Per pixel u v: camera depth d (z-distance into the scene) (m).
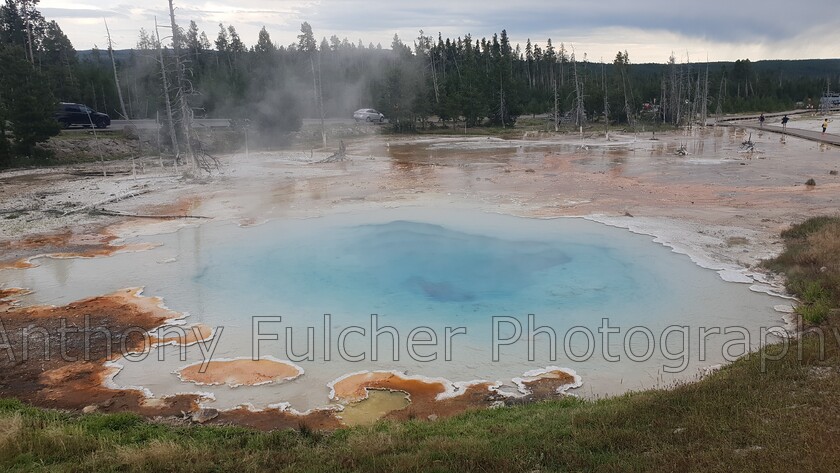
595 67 111.81
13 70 29.47
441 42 74.50
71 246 15.32
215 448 6.34
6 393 8.06
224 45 70.00
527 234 15.77
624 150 36.22
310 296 11.59
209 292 11.88
